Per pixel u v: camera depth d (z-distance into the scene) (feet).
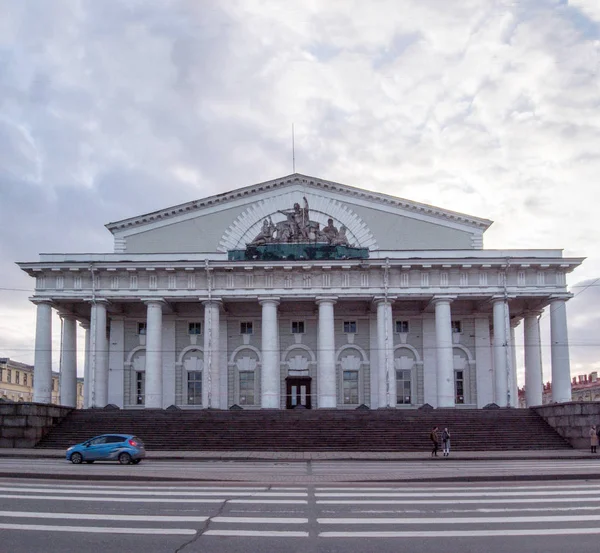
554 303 181.68
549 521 47.19
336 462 112.37
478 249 184.96
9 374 314.55
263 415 157.07
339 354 197.67
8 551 38.01
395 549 38.65
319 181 194.90
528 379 192.44
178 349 198.18
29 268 180.24
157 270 181.16
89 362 183.01
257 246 185.78
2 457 120.88
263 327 180.34
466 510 52.21
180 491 63.87
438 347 179.52
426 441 139.44
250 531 43.57
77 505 54.03
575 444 138.31
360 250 185.57
